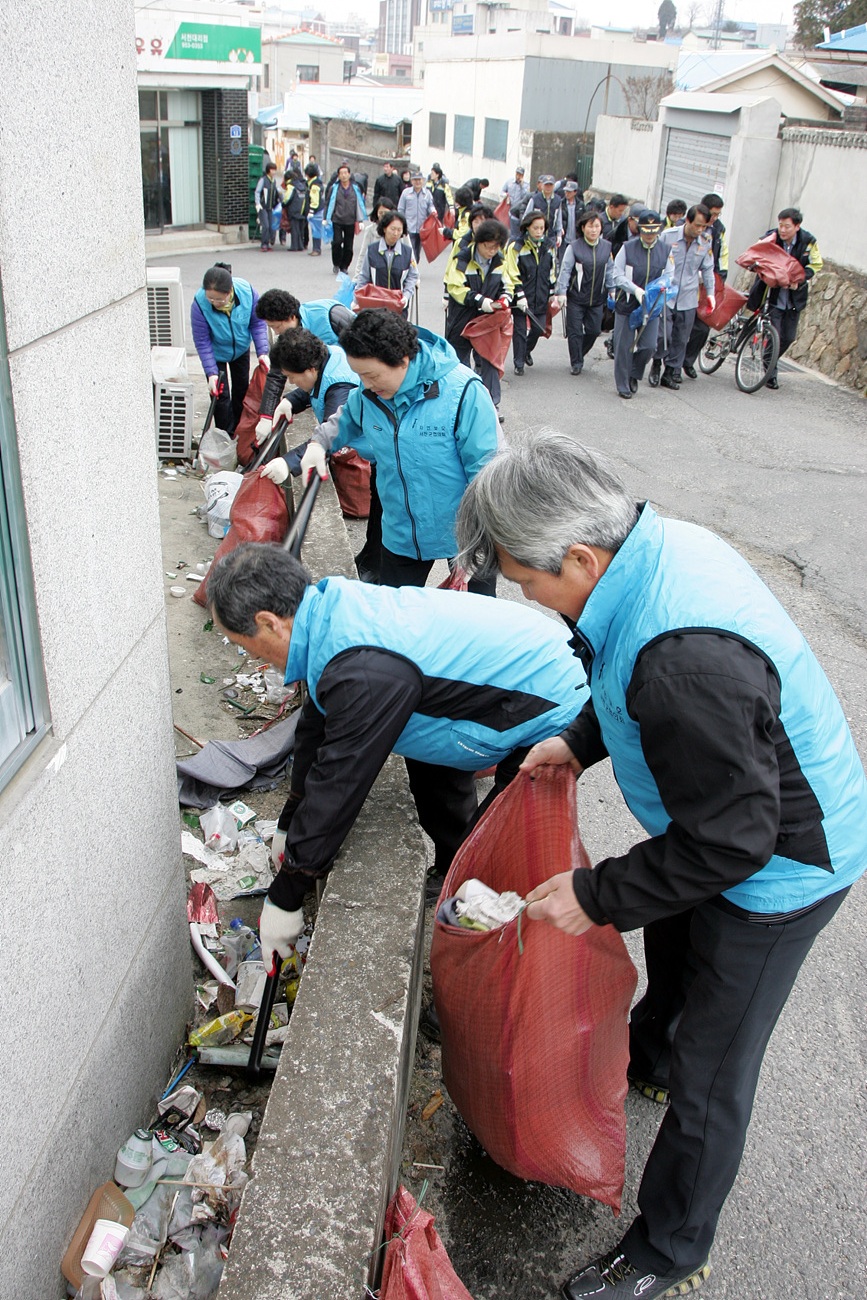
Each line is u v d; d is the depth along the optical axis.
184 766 3.74
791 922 1.83
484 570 1.88
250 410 6.71
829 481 7.66
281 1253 1.68
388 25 159.62
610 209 13.45
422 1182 2.44
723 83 18.72
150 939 2.33
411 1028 2.43
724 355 11.12
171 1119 2.45
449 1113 2.62
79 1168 1.97
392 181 20.45
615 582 1.72
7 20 1.32
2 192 1.35
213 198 20.94
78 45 1.56
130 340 1.92
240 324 7.12
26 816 1.58
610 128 20.64
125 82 1.78
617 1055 2.26
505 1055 2.10
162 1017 2.49
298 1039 2.06
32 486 1.52
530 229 10.30
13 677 1.53
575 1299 2.14
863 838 1.83
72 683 1.74
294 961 2.82
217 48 19.25
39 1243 1.79
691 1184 2.01
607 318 11.84
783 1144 2.57
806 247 10.07
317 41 63.94
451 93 32.44
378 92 40.44
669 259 9.80
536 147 26.56
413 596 2.48
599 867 1.81
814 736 1.73
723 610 1.67
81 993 1.90
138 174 1.89
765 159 13.43
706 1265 2.25
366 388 3.71
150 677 2.19
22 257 1.42
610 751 2.01
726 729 1.58
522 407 9.55
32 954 1.65
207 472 7.02
